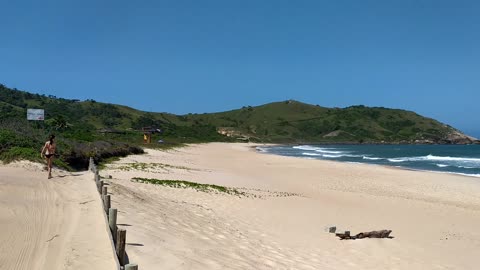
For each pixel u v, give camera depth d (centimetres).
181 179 2591
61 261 707
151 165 3272
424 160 6575
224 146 11438
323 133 19325
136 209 1184
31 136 2617
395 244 1302
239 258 923
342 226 1516
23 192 1267
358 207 1941
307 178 3300
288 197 2073
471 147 13912
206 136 14962
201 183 2441
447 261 1175
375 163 5881
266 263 942
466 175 3819
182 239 961
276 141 17338
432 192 2739
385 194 2566
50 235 842
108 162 3259
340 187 2806
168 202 1525
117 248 661
